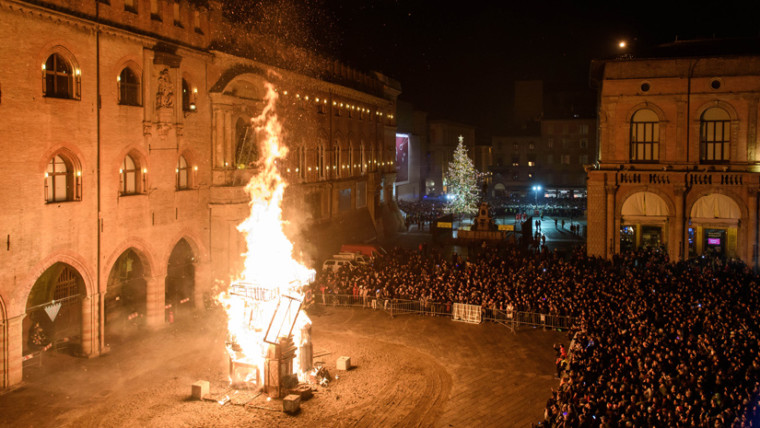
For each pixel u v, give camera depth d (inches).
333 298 1630.2
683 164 1958.7
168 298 1583.4
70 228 1150.3
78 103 1159.0
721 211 1927.9
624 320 1147.9
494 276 1594.5
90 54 1184.2
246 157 1695.4
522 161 4653.1
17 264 1042.1
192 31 1496.1
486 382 1078.4
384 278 1660.9
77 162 1168.8
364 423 912.3
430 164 4756.4
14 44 1025.5
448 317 1507.1
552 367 1149.7
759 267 1872.5
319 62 2249.0
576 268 1683.1
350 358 1198.9
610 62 1996.8
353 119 2583.7
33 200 1070.4
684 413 732.7
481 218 2672.2
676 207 1950.1
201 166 1544.0
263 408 962.7
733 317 1118.4
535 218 3661.4
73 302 1322.6
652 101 1975.9
